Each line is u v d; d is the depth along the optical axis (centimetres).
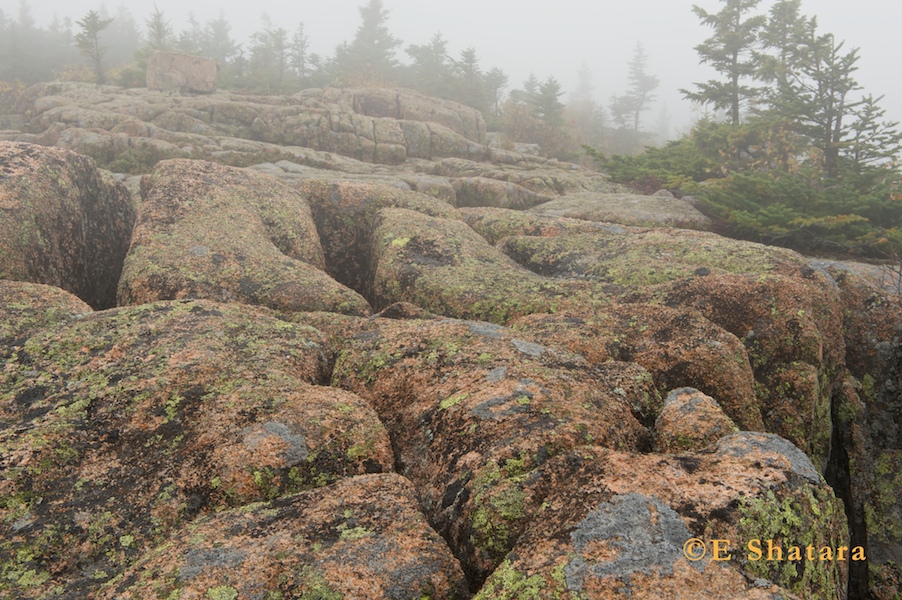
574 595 377
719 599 369
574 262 1352
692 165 2816
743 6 3316
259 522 488
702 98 3450
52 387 676
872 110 2488
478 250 1365
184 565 437
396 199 1664
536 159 3634
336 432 616
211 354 745
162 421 629
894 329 1126
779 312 984
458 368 744
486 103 6531
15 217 1080
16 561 471
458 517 516
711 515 427
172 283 1059
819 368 980
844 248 1988
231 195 1441
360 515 496
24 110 3972
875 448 1029
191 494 546
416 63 7950
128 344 761
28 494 530
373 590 421
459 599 438
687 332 895
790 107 2636
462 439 600
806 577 421
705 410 636
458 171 2875
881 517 953
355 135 3400
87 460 578
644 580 380
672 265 1229
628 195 2403
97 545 496
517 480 513
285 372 745
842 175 2344
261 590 415
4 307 849
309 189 1661
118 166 2528
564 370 751
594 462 507
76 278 1221
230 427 611
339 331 927
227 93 4112
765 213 1895
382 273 1248
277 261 1216
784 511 440
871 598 903
